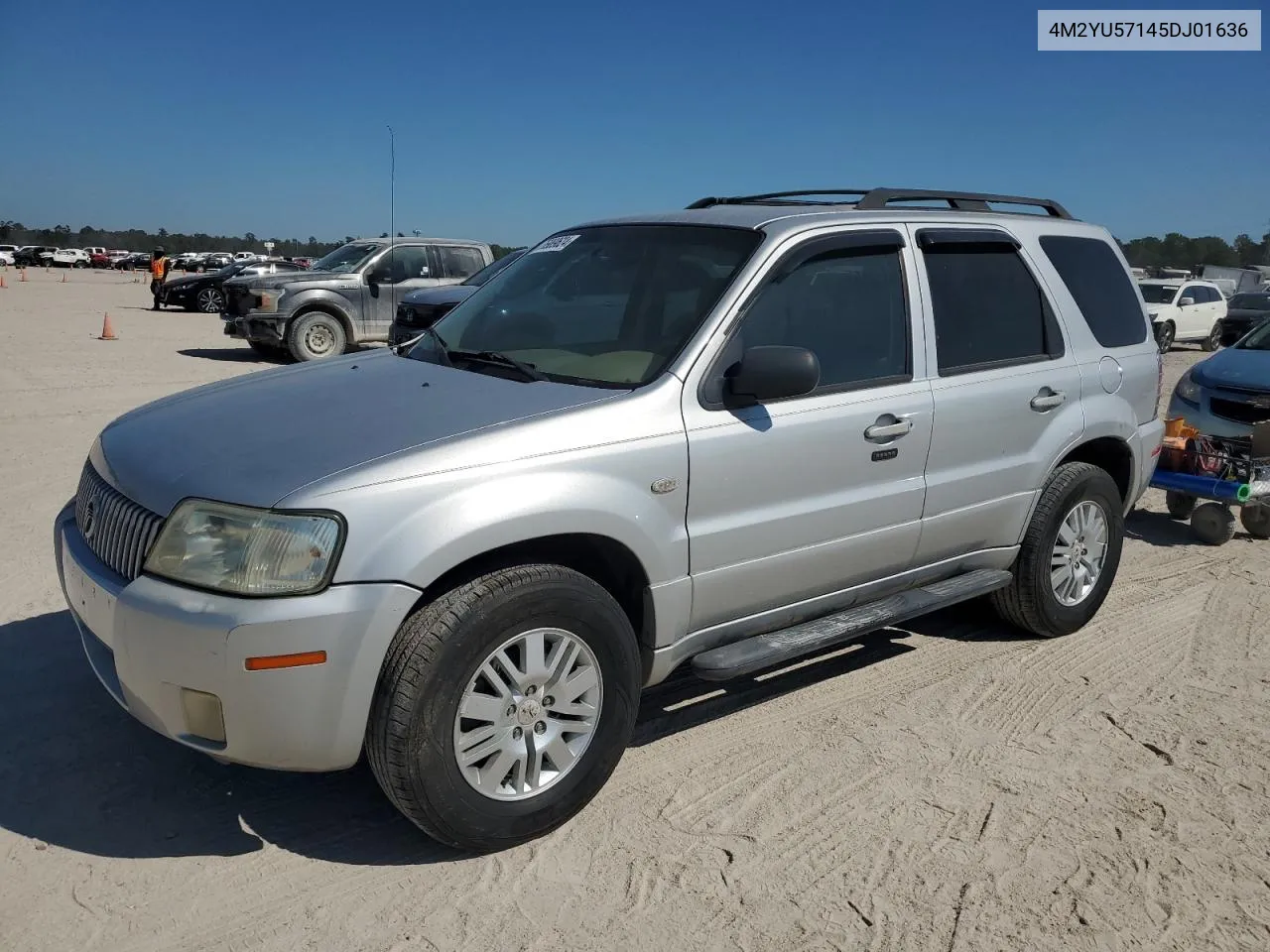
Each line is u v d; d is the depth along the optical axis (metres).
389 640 2.88
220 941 2.77
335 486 2.86
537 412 3.27
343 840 3.26
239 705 2.80
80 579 3.21
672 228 4.16
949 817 3.47
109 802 3.41
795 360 3.39
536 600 3.08
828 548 3.92
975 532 4.54
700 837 3.32
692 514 3.49
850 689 4.48
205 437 3.31
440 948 2.77
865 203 4.36
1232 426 7.93
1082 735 4.10
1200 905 3.05
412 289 16.41
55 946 2.72
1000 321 4.62
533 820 3.20
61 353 15.73
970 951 2.82
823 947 2.82
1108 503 5.11
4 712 3.96
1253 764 3.89
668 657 3.60
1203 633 5.27
